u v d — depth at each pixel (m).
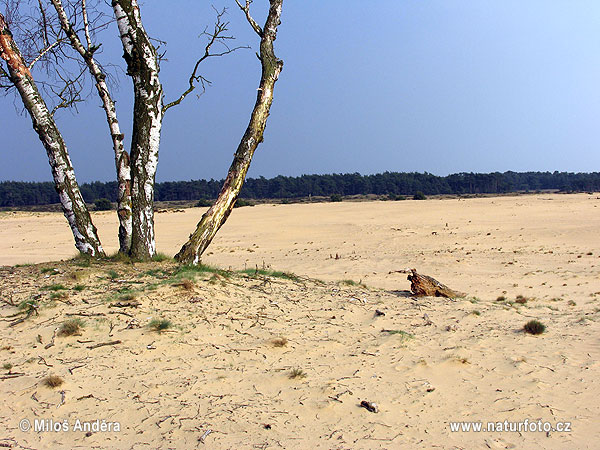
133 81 10.12
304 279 10.94
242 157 10.77
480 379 6.34
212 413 5.25
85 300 7.85
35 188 98.44
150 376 5.98
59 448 4.68
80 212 10.68
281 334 7.36
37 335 6.78
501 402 5.75
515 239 29.55
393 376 6.27
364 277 18.20
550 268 20.22
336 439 4.88
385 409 5.47
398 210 49.47
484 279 17.94
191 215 50.66
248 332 7.35
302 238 33.53
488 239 29.92
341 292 9.99
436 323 8.45
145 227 10.35
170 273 9.20
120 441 4.79
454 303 9.88
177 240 33.03
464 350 7.16
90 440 4.79
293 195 118.81
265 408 5.39
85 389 5.65
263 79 10.85
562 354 7.24
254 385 5.89
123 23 9.80
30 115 10.25
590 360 7.02
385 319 8.41
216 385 5.84
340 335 7.56
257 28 11.09
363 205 56.53
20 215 53.16
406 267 21.03
